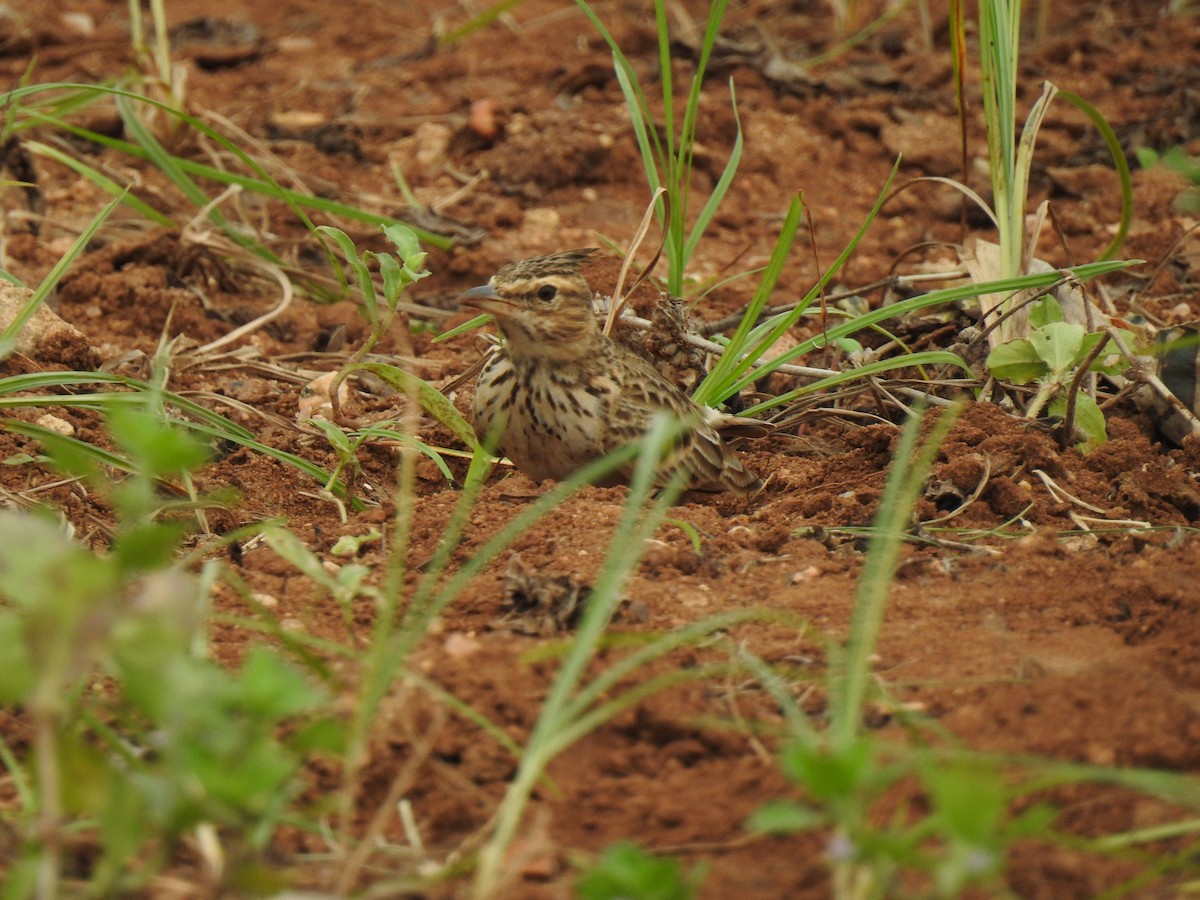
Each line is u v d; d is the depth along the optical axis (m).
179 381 13.26
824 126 20.38
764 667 7.14
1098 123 13.49
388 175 19.42
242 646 8.27
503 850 5.84
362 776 6.97
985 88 12.93
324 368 14.27
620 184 19.22
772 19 24.66
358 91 21.75
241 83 22.34
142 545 5.32
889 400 12.33
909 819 6.36
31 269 15.65
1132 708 7.10
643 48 22.86
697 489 11.52
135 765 6.57
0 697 5.52
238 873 5.41
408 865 6.41
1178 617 8.48
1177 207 18.00
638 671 7.77
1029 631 8.42
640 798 6.82
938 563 9.38
